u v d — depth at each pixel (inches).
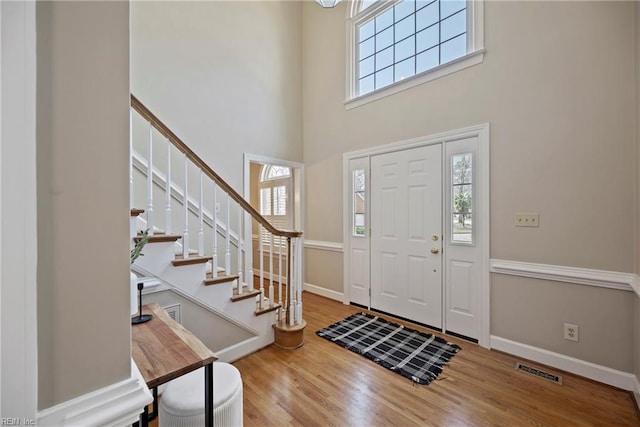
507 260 90.9
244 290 97.0
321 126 155.2
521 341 88.4
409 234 117.1
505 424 61.0
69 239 20.8
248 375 79.7
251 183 211.6
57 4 20.2
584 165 77.5
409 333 105.9
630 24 71.2
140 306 55.7
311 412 65.0
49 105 19.8
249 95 140.6
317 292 157.3
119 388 23.1
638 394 66.6
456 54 105.0
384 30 130.1
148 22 108.7
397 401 68.6
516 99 88.7
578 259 78.5
